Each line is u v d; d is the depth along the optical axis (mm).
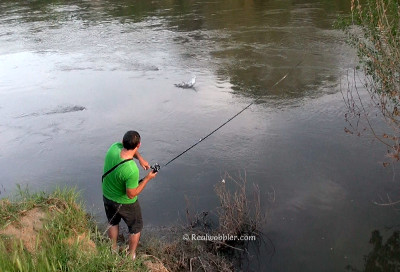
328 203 6617
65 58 14836
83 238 4902
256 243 5938
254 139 8617
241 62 13273
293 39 15008
